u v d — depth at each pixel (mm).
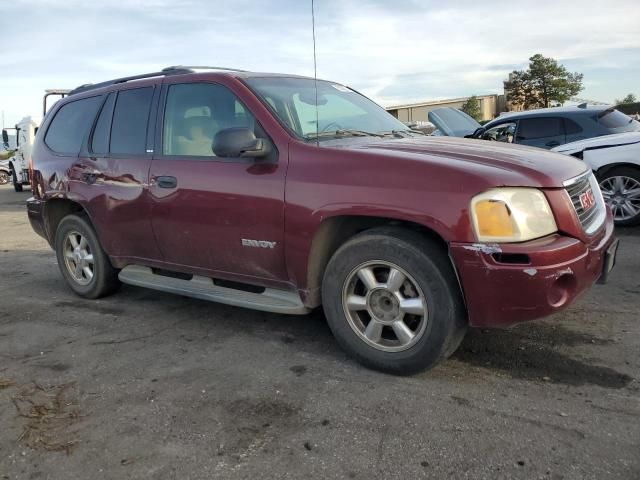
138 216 4414
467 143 3750
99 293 5203
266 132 3689
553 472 2412
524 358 3535
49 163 5312
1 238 9469
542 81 55344
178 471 2547
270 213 3582
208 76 4117
